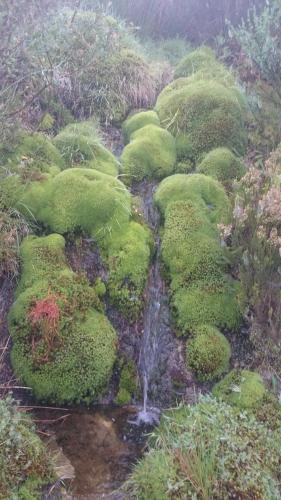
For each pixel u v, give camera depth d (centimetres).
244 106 219
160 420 145
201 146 205
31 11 196
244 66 249
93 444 138
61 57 215
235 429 126
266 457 123
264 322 150
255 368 149
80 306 150
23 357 142
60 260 158
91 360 143
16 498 110
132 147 200
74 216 167
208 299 156
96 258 164
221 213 175
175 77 250
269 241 143
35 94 197
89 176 176
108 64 230
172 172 201
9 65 186
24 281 153
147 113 219
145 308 160
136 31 286
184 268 162
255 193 157
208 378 147
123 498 125
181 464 120
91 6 265
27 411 140
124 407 148
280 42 226
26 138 185
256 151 205
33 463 120
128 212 172
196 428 127
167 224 172
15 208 165
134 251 162
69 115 215
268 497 115
